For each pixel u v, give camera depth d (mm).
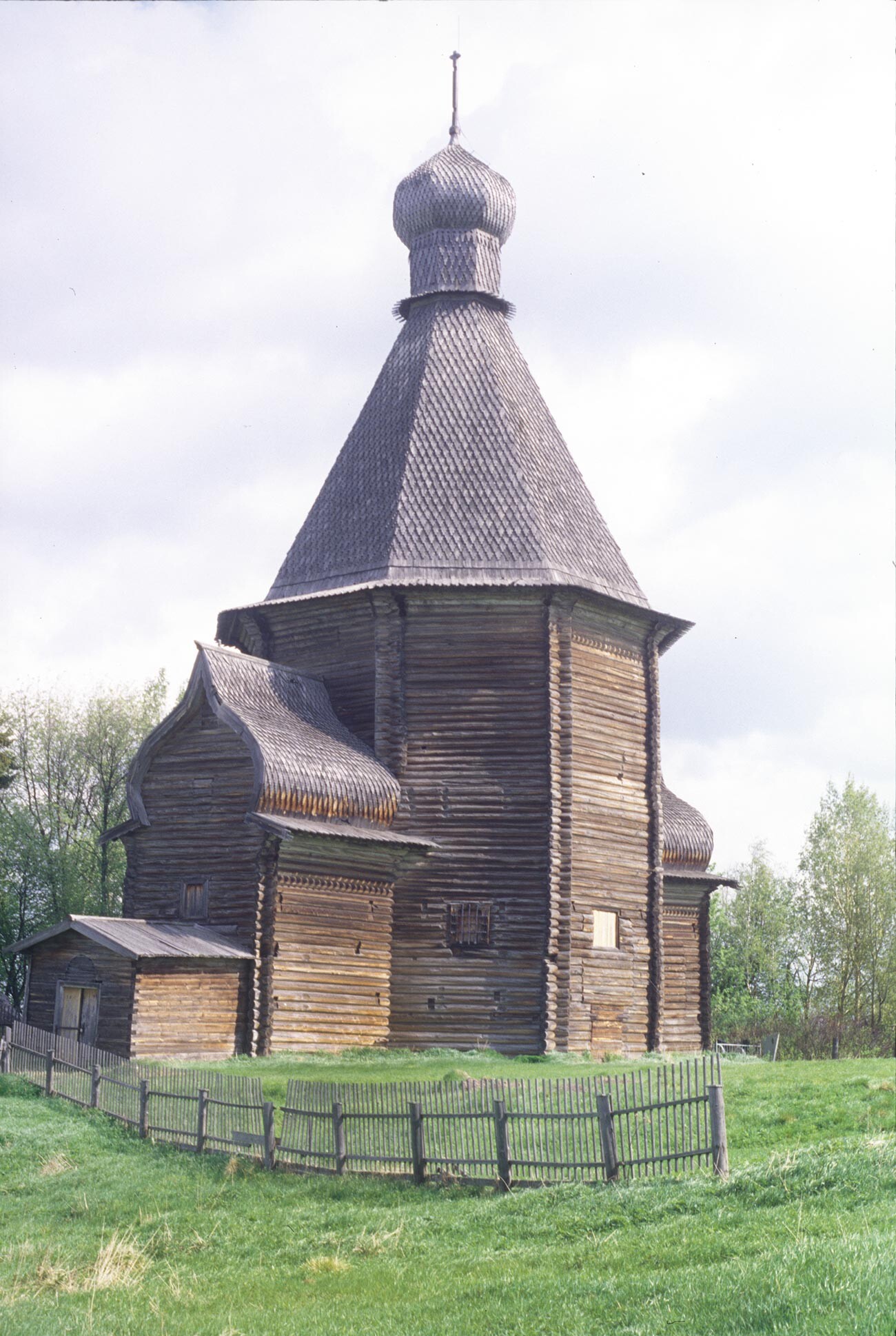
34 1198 23016
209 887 36594
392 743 38812
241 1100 24781
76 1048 30234
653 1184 18078
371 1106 22047
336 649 41000
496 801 38125
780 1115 22859
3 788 61969
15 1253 19375
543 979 36812
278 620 42312
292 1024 34781
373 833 36750
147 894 37656
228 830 36625
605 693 40500
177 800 37750
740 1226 15656
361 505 41938
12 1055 31891
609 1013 38344
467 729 38719
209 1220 20406
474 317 44750
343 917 36469
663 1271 14570
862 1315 11617
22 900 63938
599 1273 14969
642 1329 12570
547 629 38969
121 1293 16875
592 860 38750
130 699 66875
